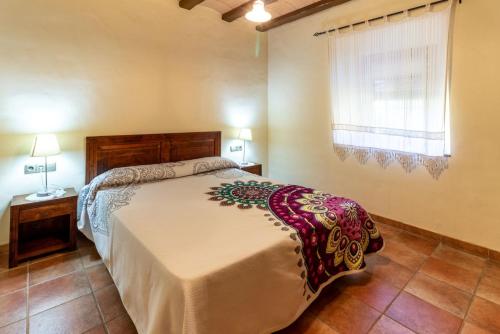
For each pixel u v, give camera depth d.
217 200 2.20
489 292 1.99
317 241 1.76
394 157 3.00
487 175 2.41
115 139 2.92
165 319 1.25
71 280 2.10
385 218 3.15
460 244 2.62
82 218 2.49
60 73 2.56
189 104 3.50
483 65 2.33
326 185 3.72
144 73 3.08
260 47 4.17
